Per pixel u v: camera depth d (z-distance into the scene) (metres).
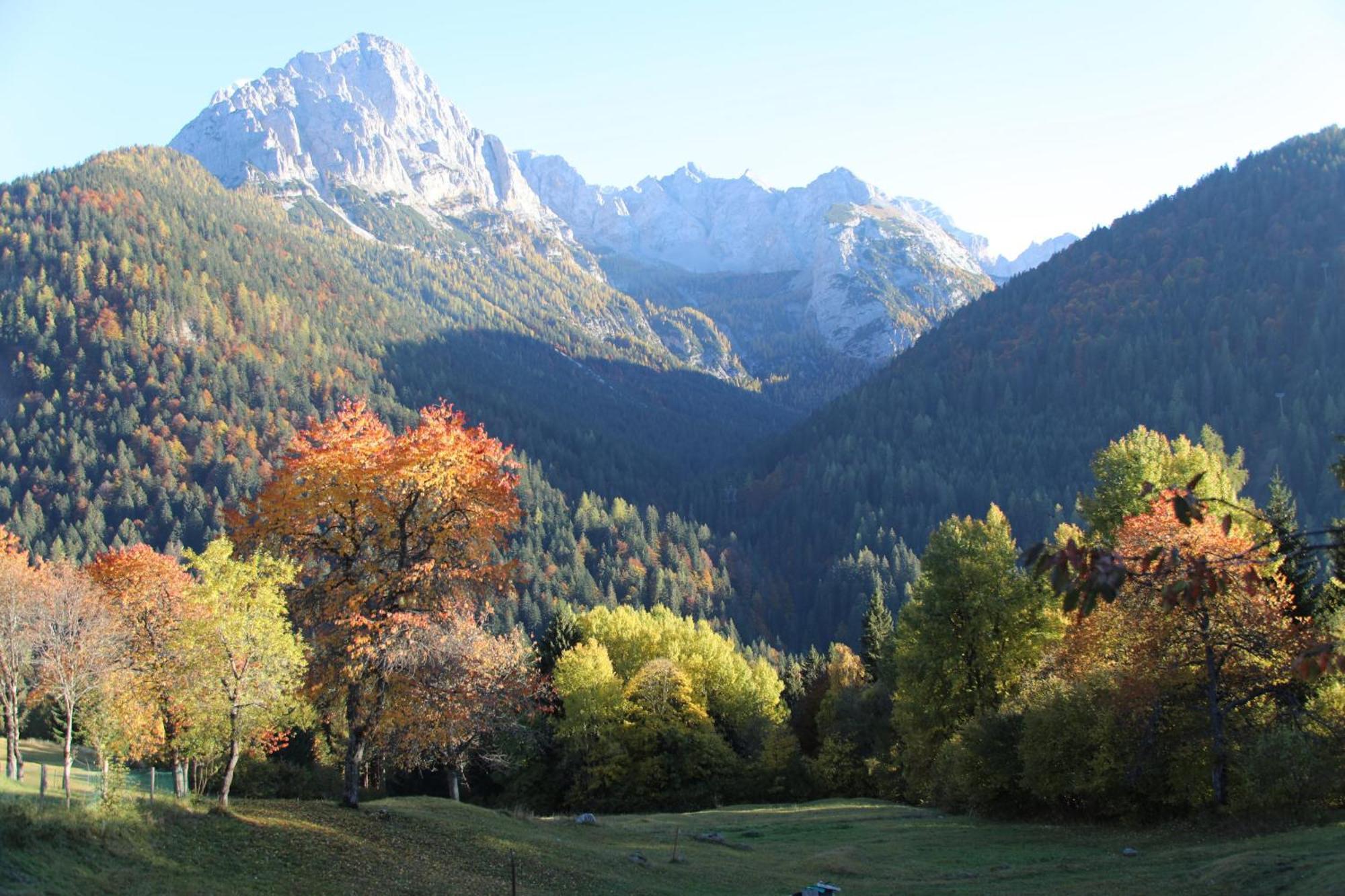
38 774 41.09
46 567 53.00
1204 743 33.34
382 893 22.48
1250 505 37.06
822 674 92.56
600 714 65.62
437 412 28.20
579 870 28.36
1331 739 30.41
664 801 65.25
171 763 42.78
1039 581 43.81
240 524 27.23
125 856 20.56
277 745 39.72
